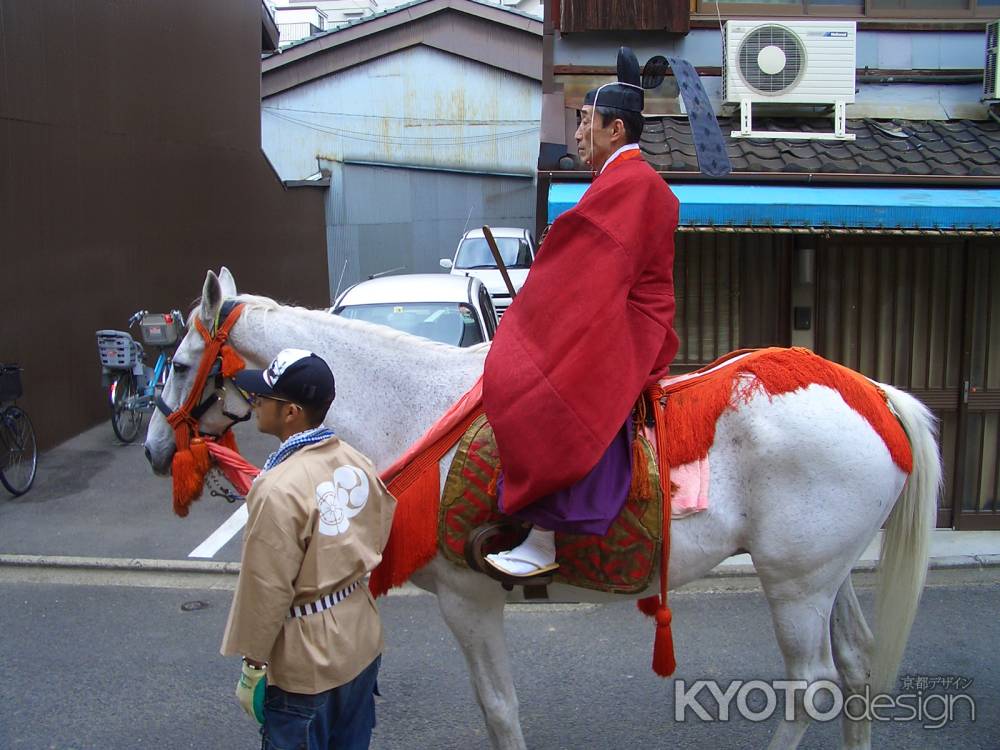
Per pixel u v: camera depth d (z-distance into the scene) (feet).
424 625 15.99
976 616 15.74
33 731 12.39
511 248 45.39
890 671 9.89
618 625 15.76
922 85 21.40
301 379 8.03
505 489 8.36
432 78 55.57
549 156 18.35
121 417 27.89
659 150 19.08
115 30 30.99
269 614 7.61
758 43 19.89
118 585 18.26
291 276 49.62
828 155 19.02
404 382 9.93
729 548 9.30
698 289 19.63
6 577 18.69
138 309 32.63
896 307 19.79
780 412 8.98
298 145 56.80
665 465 8.88
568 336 8.21
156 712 12.91
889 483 9.34
